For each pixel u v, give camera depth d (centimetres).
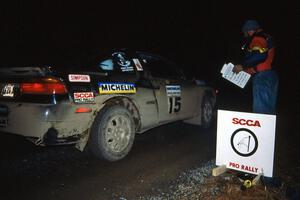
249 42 348
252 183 305
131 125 431
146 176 364
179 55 1529
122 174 370
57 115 349
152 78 488
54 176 358
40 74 351
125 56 461
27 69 356
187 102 569
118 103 431
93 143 393
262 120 309
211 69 1499
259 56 329
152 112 477
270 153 307
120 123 417
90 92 380
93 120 386
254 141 315
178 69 575
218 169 325
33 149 455
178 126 673
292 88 1422
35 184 333
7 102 363
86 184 338
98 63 421
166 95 507
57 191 318
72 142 374
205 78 1405
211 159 437
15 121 357
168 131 622
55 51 456
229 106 983
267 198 291
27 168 379
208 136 589
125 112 420
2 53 829
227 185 325
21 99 354
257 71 350
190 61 1516
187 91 568
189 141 545
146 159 432
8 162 396
